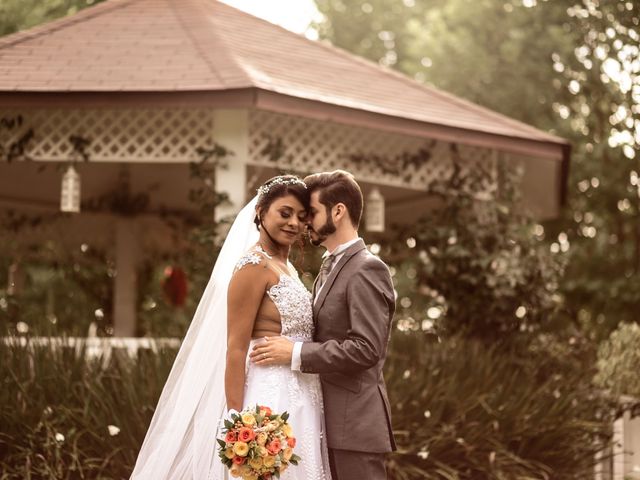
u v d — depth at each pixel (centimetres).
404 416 686
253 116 853
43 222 1272
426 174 975
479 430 699
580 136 1535
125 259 1265
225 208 838
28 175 1092
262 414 411
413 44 1702
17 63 880
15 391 668
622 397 782
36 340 723
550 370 870
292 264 502
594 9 1384
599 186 1500
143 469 481
